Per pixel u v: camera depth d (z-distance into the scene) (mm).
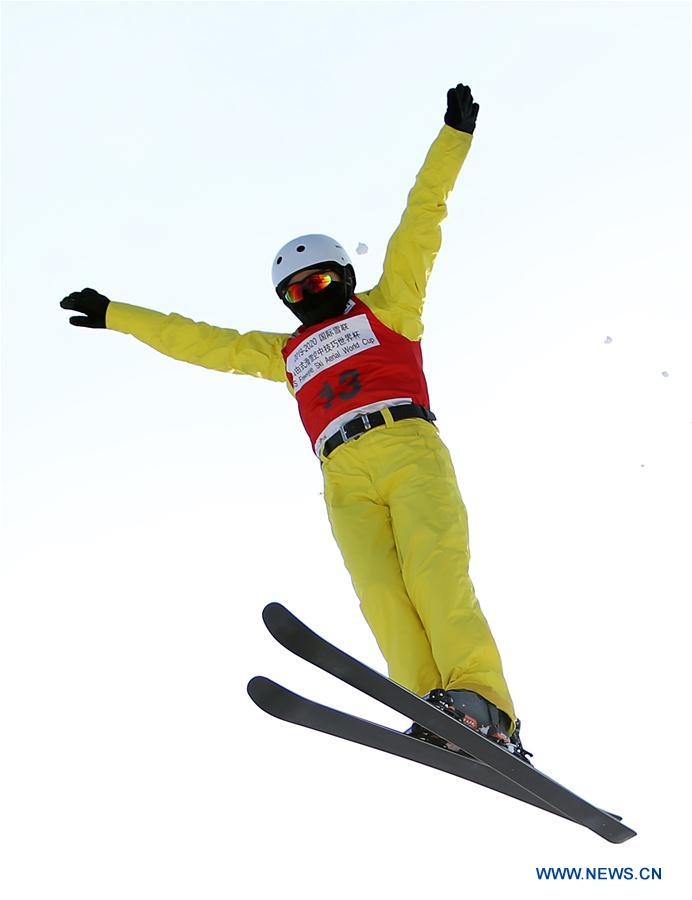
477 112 13922
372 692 11359
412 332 13852
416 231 13625
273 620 10961
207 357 14570
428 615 12594
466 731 11398
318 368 13750
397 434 13336
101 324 15102
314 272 13953
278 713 11391
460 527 13000
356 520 13336
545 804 12680
